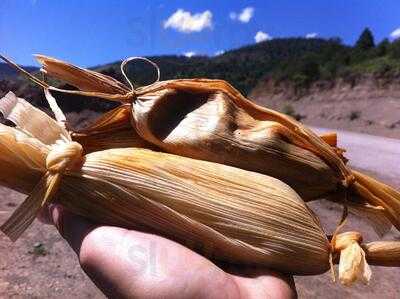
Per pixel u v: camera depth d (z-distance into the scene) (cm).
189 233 18
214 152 19
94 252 17
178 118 19
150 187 18
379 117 461
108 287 17
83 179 18
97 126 19
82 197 18
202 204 18
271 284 18
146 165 18
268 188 19
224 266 19
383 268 69
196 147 19
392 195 20
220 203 18
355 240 19
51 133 19
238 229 18
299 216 19
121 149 19
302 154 19
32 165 18
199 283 16
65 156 18
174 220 18
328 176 20
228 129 19
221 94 19
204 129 19
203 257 17
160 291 16
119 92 20
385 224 21
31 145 18
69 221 18
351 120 476
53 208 19
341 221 20
